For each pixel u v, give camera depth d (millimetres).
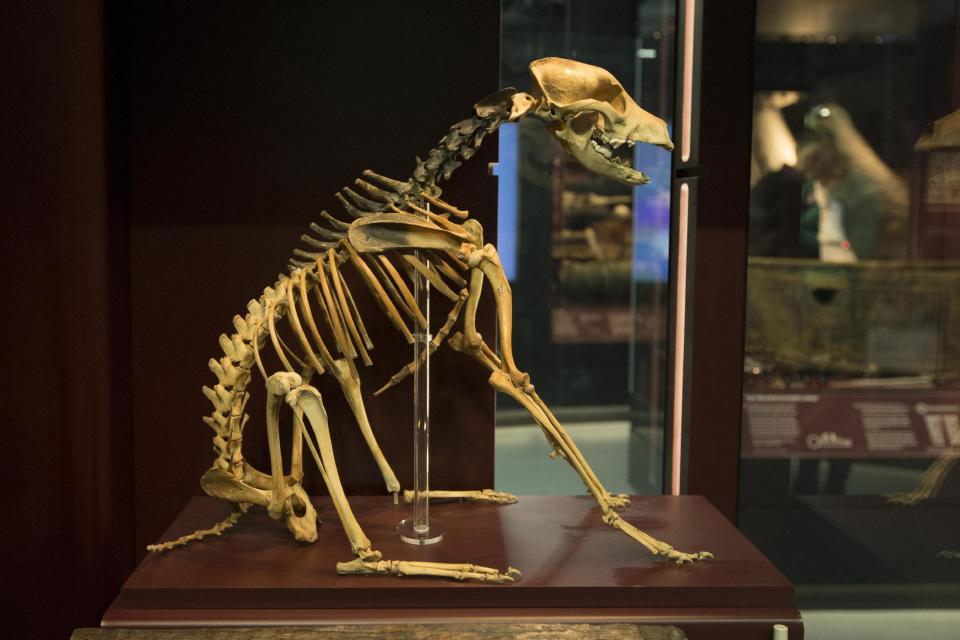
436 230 1868
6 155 1878
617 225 3156
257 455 2229
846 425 2342
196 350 2193
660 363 3207
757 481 2379
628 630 1622
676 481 2434
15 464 1927
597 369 3232
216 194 2154
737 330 2320
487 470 2275
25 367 1930
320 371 1882
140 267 2160
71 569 2021
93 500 2035
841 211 2287
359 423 1899
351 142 2164
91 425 2021
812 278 2307
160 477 2227
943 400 2312
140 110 2123
